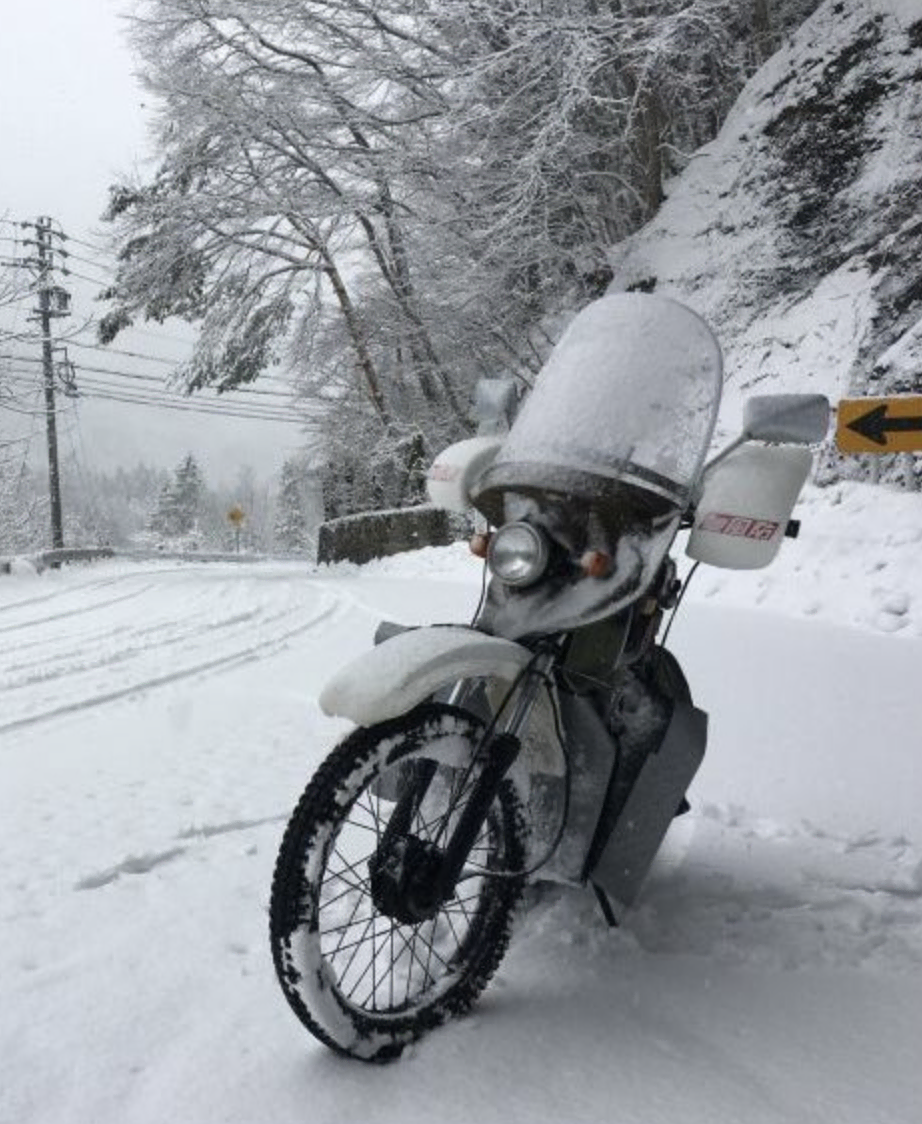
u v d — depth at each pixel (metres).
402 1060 2.29
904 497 10.34
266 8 26.27
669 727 2.79
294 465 32.59
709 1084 2.19
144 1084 2.19
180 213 28.70
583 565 2.58
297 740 5.49
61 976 2.67
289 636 9.98
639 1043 2.36
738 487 2.74
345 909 2.91
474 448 3.08
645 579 2.63
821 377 16.84
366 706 2.32
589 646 2.70
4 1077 2.21
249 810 4.16
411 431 28.05
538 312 26.67
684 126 27.09
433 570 18.00
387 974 2.56
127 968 2.71
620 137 23.83
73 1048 2.32
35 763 5.16
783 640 7.93
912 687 6.17
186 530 110.62
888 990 2.62
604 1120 2.07
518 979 2.67
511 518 2.74
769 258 20.34
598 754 2.71
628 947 2.85
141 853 3.57
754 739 5.06
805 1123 2.06
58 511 42.94
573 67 21.89
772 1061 2.29
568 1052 2.32
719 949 2.85
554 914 3.01
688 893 3.24
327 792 2.29
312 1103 2.12
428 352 28.36
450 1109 2.10
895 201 18.66
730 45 24.88
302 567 29.66
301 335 29.38
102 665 8.51
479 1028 2.42
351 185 27.84
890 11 20.62
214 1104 2.11
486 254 24.14
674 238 22.84
